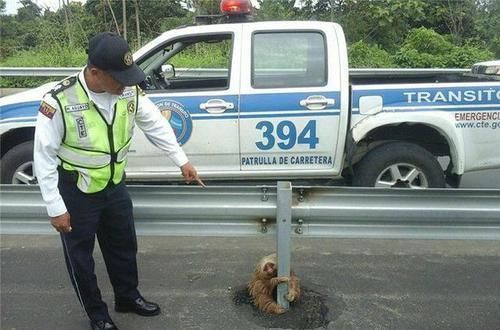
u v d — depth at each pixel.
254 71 5.19
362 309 3.62
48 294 3.87
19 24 21.38
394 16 19.28
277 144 5.18
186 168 3.29
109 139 2.98
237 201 3.25
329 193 3.22
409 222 3.26
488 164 5.24
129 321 3.48
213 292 3.87
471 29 19.78
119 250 3.36
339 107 5.12
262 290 3.59
